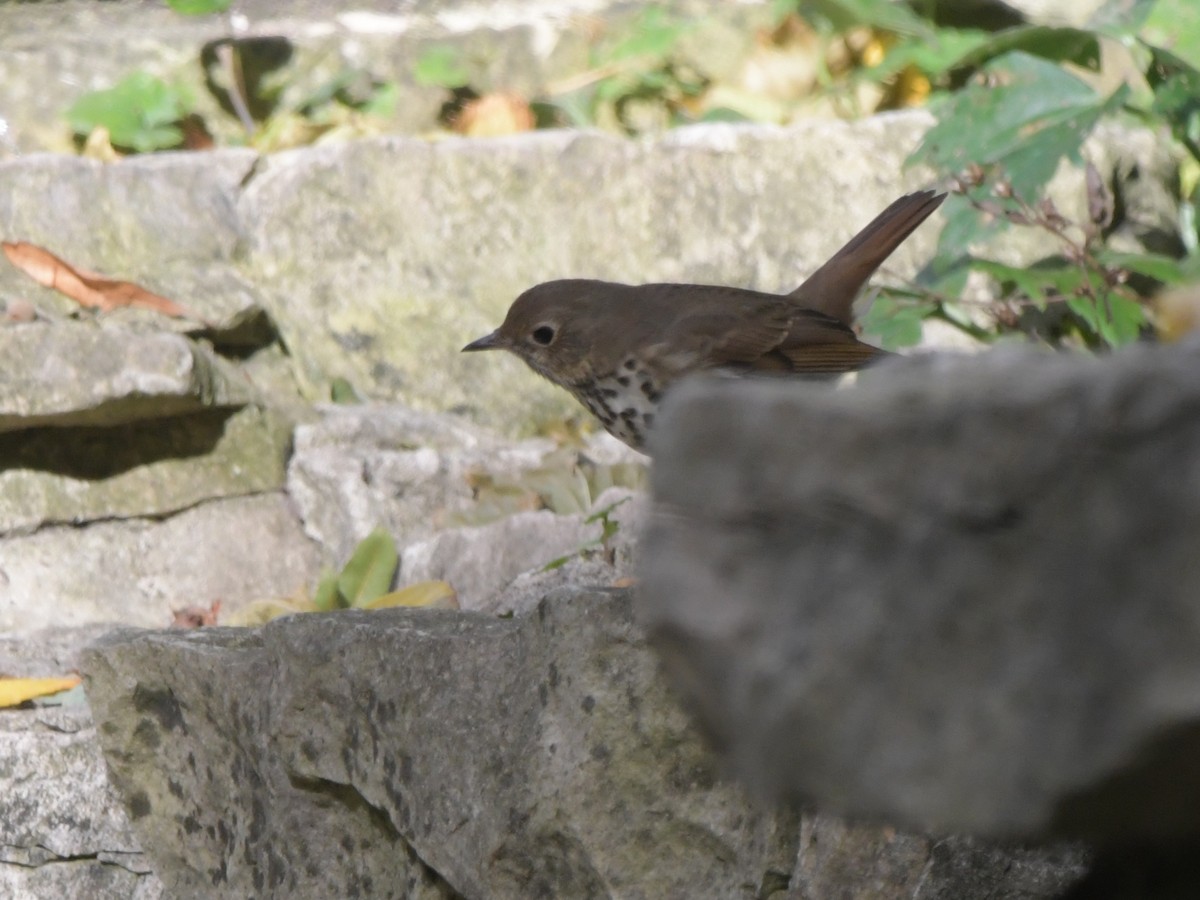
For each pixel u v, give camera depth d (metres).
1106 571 2.55
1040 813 2.60
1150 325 9.74
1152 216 12.06
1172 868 3.41
